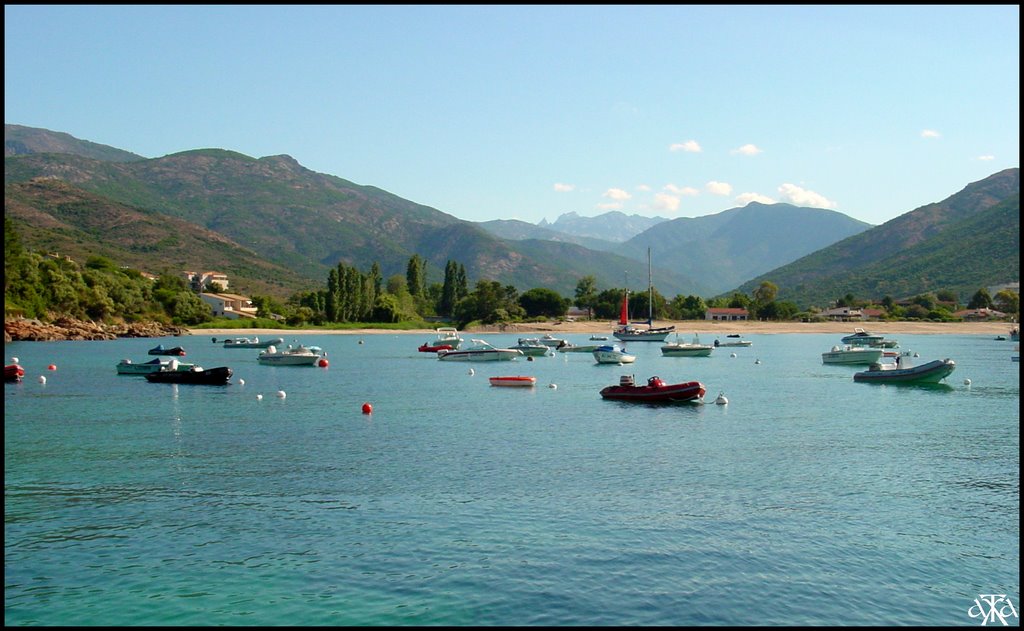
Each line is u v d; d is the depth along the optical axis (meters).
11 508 32.06
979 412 58.06
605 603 23.09
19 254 163.50
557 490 34.38
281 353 107.38
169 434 48.75
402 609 22.84
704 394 68.62
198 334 185.75
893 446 44.38
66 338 157.50
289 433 49.00
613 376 92.12
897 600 23.42
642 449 43.47
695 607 22.84
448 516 30.67
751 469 38.44
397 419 54.88
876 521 30.06
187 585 24.55
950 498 33.19
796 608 22.86
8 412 58.88
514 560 26.11
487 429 50.38
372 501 32.78
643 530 28.94
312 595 23.77
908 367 80.50
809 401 65.00
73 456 41.94
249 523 30.03
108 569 25.78
